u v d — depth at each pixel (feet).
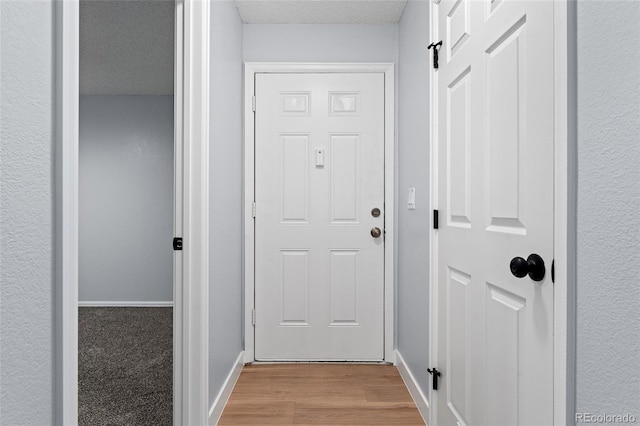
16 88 1.95
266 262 8.14
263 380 7.21
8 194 1.91
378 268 8.14
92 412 5.97
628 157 2.12
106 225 13.01
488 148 3.97
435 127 5.54
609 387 2.26
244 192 8.04
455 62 4.84
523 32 3.33
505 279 3.62
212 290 5.60
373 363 8.07
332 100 8.14
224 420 5.81
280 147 8.13
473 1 4.32
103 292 13.00
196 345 5.03
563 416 2.69
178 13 5.07
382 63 8.09
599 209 2.34
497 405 3.77
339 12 7.72
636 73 2.06
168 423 5.66
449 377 5.03
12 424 1.95
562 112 2.69
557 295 2.76
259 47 8.11
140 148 13.07
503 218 3.67
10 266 1.92
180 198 5.08
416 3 6.57
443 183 5.28
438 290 5.49
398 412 6.06
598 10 2.34
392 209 8.04
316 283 8.15
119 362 8.00
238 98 7.67
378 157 8.11
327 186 8.13
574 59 2.59
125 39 9.31
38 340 2.11
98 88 12.51
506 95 3.61
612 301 2.23
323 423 5.72
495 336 3.81
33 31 2.05
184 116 5.01
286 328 8.15
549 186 2.95
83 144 13.01
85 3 7.80
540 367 3.06
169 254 13.02
